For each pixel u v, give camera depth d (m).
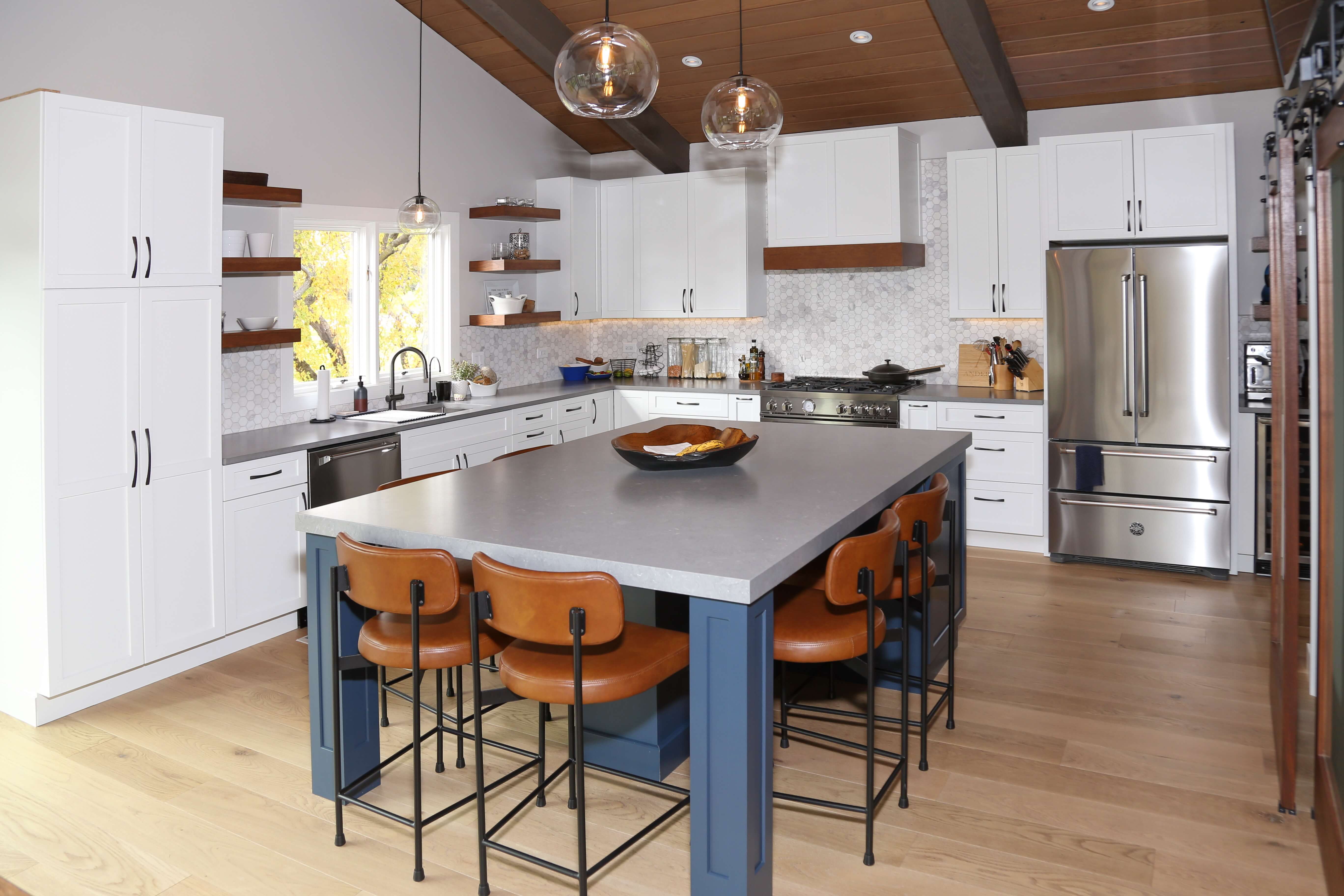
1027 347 6.37
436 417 5.42
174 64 4.61
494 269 6.39
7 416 3.63
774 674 3.52
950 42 5.16
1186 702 3.77
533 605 2.39
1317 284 2.80
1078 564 5.68
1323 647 2.83
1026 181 5.91
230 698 3.92
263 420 5.09
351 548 2.66
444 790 3.18
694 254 6.96
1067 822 2.93
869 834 2.71
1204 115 5.76
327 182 5.43
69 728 3.65
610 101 2.86
